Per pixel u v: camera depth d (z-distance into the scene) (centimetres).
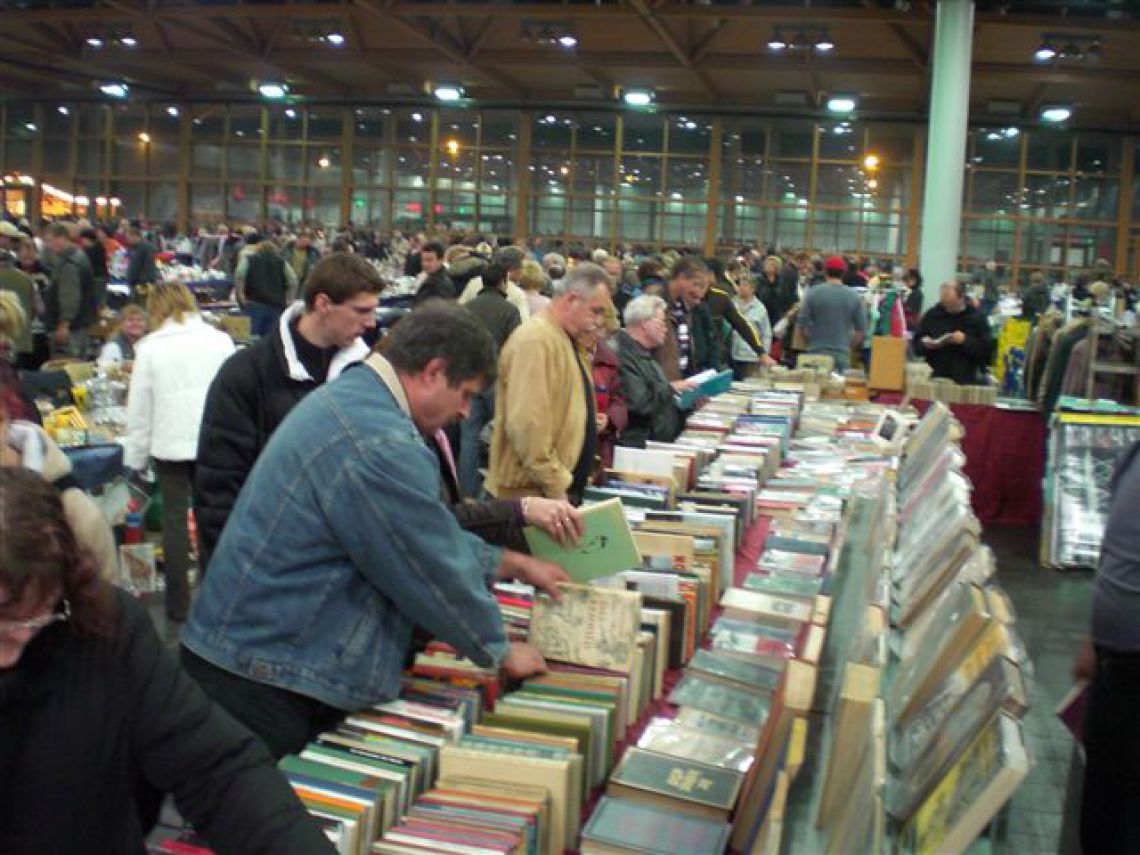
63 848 120
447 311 194
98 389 594
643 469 384
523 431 337
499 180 2456
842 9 1537
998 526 716
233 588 188
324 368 321
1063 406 661
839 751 166
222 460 315
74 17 1880
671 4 1563
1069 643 498
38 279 1093
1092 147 2272
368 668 190
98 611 118
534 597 232
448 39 1928
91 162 2675
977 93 2138
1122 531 257
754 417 528
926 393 735
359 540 183
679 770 193
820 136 2331
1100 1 1492
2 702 114
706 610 269
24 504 111
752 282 1111
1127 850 258
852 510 381
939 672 189
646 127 2391
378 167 2508
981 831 150
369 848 160
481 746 181
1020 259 2311
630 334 488
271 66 2172
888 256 2328
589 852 173
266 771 130
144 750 124
